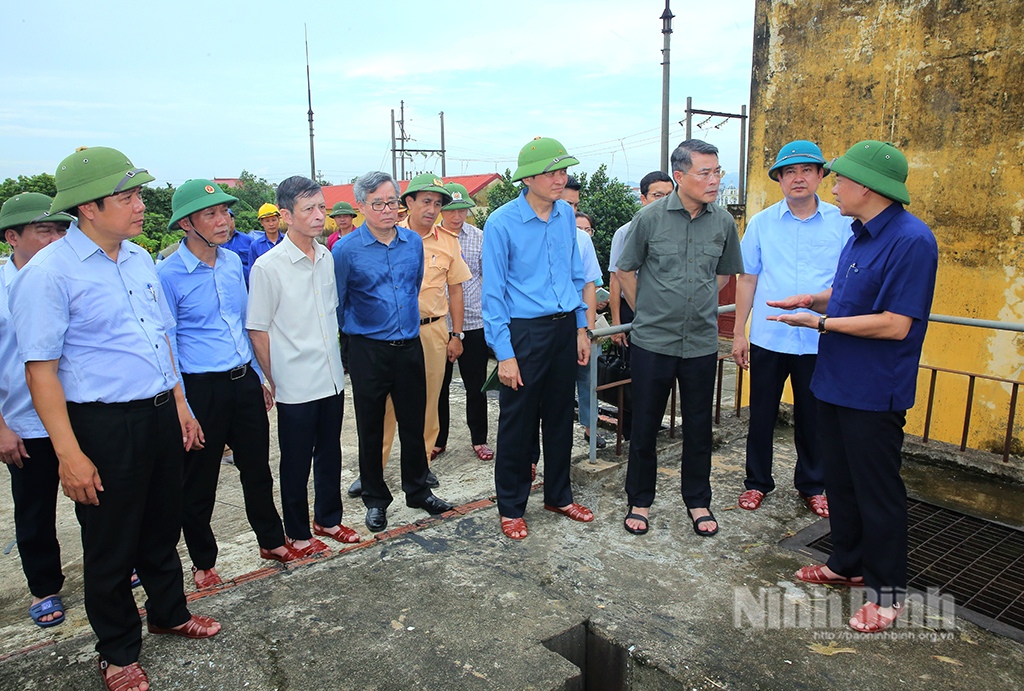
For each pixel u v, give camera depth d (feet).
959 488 12.39
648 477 10.63
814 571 9.04
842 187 8.11
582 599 8.63
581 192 33.63
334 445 10.89
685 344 10.07
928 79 13.98
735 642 7.73
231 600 8.65
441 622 8.11
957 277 14.15
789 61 16.16
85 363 6.79
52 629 9.70
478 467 14.99
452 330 14.56
